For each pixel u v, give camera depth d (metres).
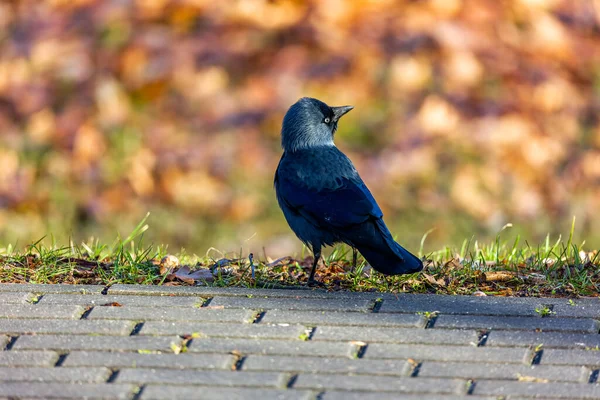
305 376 5.53
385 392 5.36
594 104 15.98
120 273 7.50
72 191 14.13
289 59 16.22
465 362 5.72
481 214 13.68
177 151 14.78
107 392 5.34
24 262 7.79
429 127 14.96
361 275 7.66
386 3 17.34
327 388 5.40
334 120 8.80
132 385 5.42
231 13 17.17
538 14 17.55
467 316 6.42
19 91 16.03
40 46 16.91
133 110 15.61
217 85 15.91
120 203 13.96
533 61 16.62
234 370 5.62
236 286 7.37
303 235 7.98
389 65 16.17
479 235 13.28
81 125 15.18
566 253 8.49
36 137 15.09
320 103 8.75
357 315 6.43
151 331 6.12
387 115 15.27
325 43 16.48
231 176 14.36
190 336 6.06
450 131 14.95
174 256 8.41
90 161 14.62
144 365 5.65
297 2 17.33
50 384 5.43
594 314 6.46
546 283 7.39
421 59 16.23
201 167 14.49
